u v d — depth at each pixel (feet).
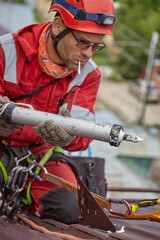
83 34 7.09
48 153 8.40
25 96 8.05
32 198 8.32
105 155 42.93
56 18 7.38
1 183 8.32
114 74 72.74
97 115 57.26
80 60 7.40
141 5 72.18
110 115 57.93
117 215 7.45
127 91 67.92
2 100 7.02
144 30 68.80
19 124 7.17
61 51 7.47
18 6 66.85
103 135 6.40
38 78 7.97
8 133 7.40
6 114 6.90
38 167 8.25
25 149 8.58
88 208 6.97
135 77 71.87
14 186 8.14
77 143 8.77
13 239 6.12
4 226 6.93
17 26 55.36
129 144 47.75
